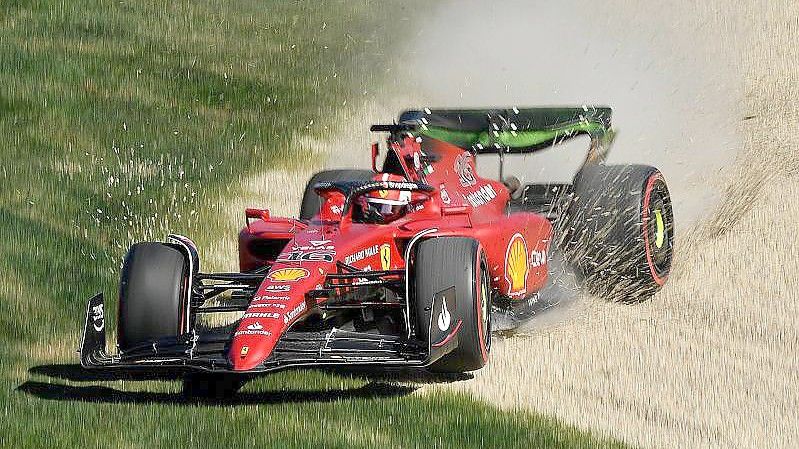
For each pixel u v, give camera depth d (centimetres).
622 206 3397
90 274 3578
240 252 3006
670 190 4734
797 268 3741
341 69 6962
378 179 2969
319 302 2611
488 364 2966
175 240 2736
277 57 7106
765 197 4547
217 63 6812
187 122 5634
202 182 4678
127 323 2622
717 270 3753
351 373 2869
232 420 2475
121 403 2583
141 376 2831
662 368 2973
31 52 6644
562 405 2711
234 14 8094
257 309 2456
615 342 3158
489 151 3625
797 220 4238
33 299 3347
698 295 3538
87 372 2845
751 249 3941
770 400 2789
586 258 3428
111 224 4081
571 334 3222
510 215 3183
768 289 3569
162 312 2622
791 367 2992
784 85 6631
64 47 6819
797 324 3284
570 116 3597
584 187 3462
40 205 4253
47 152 4994
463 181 3175
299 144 5375
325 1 8700
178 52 6969
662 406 2739
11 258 3653
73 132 5331
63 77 6228
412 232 2861
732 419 2678
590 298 3509
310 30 7869
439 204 2988
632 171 3469
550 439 2491
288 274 2580
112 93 6031
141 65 6619
